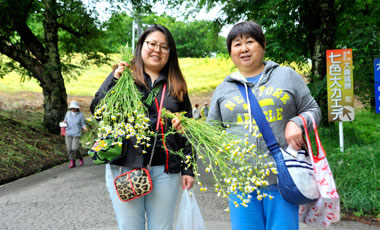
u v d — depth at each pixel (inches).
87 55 600.4
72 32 558.3
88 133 81.0
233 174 72.1
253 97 80.1
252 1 366.9
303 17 391.9
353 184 182.5
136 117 75.1
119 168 82.7
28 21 557.0
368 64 383.9
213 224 150.6
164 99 85.6
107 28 579.5
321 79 359.6
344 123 455.8
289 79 80.2
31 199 202.5
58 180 263.1
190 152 88.4
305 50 419.2
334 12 365.7
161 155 83.3
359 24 378.0
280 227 77.4
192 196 90.7
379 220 153.5
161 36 86.9
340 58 253.8
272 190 78.1
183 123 79.4
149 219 85.7
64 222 156.9
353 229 142.3
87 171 301.3
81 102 856.9
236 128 81.7
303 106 82.6
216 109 88.3
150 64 86.4
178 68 91.3
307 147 77.8
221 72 1501.0
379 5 379.9
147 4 488.4
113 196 83.5
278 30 401.7
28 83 914.1
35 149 366.6
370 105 597.9
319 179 76.1
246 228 79.9
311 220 81.4
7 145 340.2
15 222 157.8
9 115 550.6
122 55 84.3
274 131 78.0
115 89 77.5
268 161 77.3
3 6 419.2
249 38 82.9
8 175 269.0
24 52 504.7
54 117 510.3
